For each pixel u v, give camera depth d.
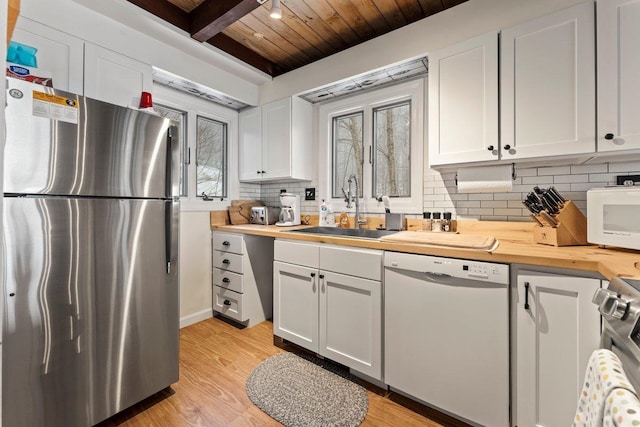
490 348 1.36
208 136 2.87
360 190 2.64
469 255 1.40
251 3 1.78
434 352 1.50
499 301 1.33
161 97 2.46
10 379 1.17
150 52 2.11
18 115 1.17
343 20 2.12
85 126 1.35
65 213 1.30
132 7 1.88
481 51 1.68
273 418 1.53
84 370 1.37
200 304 2.73
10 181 1.16
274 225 2.86
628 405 0.49
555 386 1.22
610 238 1.31
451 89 1.78
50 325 1.27
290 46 2.49
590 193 1.39
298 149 2.71
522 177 1.85
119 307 1.49
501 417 1.33
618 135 1.34
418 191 2.27
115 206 1.46
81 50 1.77
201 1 2.01
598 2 1.37
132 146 1.52
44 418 1.26
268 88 2.88
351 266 1.80
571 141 1.44
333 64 2.43
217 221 2.85
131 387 1.53
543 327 1.25
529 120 1.54
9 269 1.16
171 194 1.71
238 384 1.79
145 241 1.59
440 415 1.55
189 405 1.62
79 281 1.35
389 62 2.13
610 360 0.63
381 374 1.69
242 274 2.54
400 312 1.61
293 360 2.06
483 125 1.67
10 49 1.33
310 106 2.86
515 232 1.82
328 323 1.92
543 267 1.25
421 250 1.53
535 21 1.52
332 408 1.59
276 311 2.22
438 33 1.93
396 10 2.01
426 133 2.25
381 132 2.54
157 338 1.65
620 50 1.33
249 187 3.20
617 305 0.74
